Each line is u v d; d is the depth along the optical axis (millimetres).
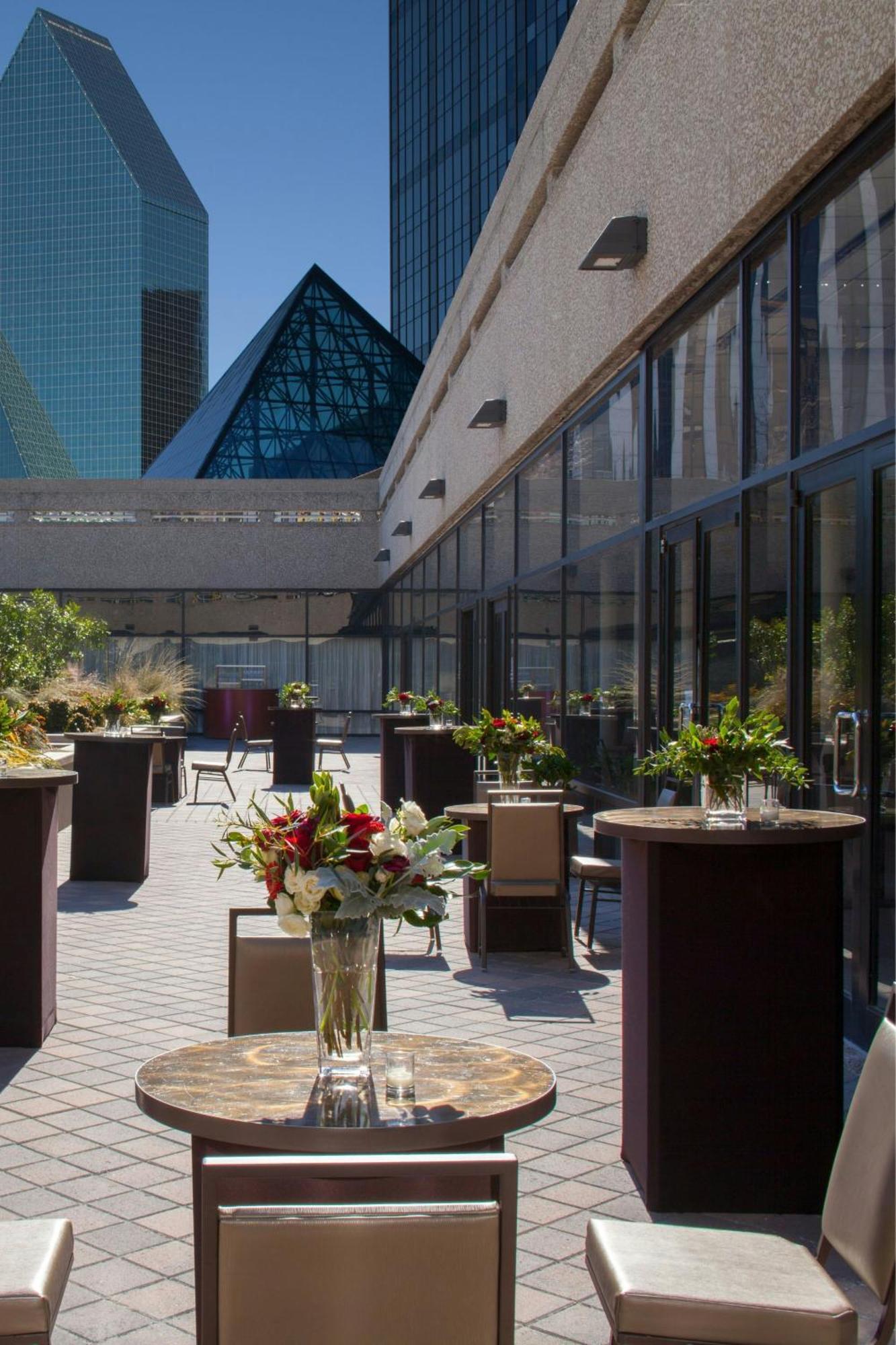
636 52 8484
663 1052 4027
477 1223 2025
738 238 6891
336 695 33625
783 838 3961
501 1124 2656
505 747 8602
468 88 79375
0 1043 5797
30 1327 2494
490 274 14523
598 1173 4316
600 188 9508
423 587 24188
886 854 5434
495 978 7297
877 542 5496
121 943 8258
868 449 5539
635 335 8891
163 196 181375
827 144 5652
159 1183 4207
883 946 5484
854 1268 2645
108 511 33688
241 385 44562
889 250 5281
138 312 177500
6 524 33594
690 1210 4008
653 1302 2512
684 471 8266
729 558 7410
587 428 10969
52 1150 4508
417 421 22938
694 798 7758
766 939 4039
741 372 7082
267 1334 2010
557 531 12266
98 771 10797
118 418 176125
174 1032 6059
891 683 5383
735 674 7273
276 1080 2912
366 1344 2008
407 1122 2602
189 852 12617
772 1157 4020
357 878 2779
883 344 5352
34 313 178875
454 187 81438
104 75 184125
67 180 179750
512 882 7496
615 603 10109
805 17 5723
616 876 7852
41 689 19906
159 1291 3439
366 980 2828
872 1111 2707
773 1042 4027
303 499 33781
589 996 6840
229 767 22906
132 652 28141
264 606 33688
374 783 19484
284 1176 2031
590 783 10992
